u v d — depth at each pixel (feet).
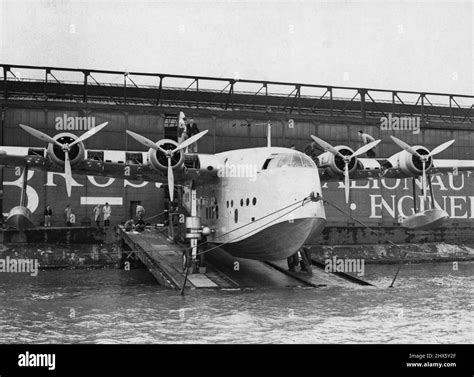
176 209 105.81
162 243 90.99
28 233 97.19
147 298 59.98
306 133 126.62
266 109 138.00
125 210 114.42
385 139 131.95
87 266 97.50
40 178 109.19
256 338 39.47
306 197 64.49
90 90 135.85
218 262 85.30
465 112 159.63
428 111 159.84
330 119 128.06
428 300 58.03
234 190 73.92
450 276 83.61
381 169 80.74
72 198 111.24
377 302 56.44
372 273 88.28
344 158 76.28
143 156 75.66
